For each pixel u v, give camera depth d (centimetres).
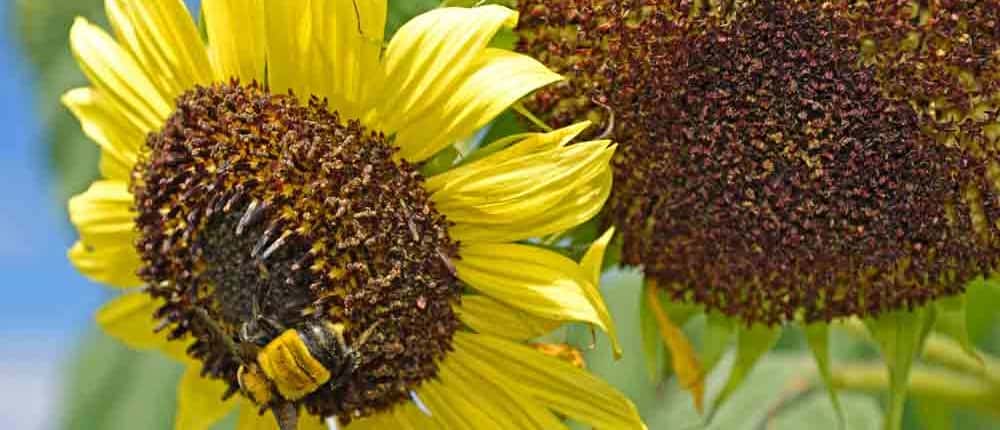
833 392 55
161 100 54
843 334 61
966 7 51
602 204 51
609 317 50
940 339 57
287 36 52
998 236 52
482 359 52
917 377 58
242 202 52
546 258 51
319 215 51
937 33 51
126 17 54
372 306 51
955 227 52
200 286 52
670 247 53
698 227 53
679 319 55
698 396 56
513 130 52
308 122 52
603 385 52
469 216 51
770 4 51
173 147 52
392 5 53
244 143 52
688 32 52
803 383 60
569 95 52
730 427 60
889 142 51
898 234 52
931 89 51
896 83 51
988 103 51
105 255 56
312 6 52
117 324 57
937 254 52
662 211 53
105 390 61
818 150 51
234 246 52
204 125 52
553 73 51
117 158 56
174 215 52
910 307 53
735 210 52
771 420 60
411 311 51
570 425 56
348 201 51
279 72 52
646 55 52
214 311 53
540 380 52
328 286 51
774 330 55
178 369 62
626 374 62
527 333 52
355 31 51
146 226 53
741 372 55
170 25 53
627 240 53
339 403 52
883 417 60
